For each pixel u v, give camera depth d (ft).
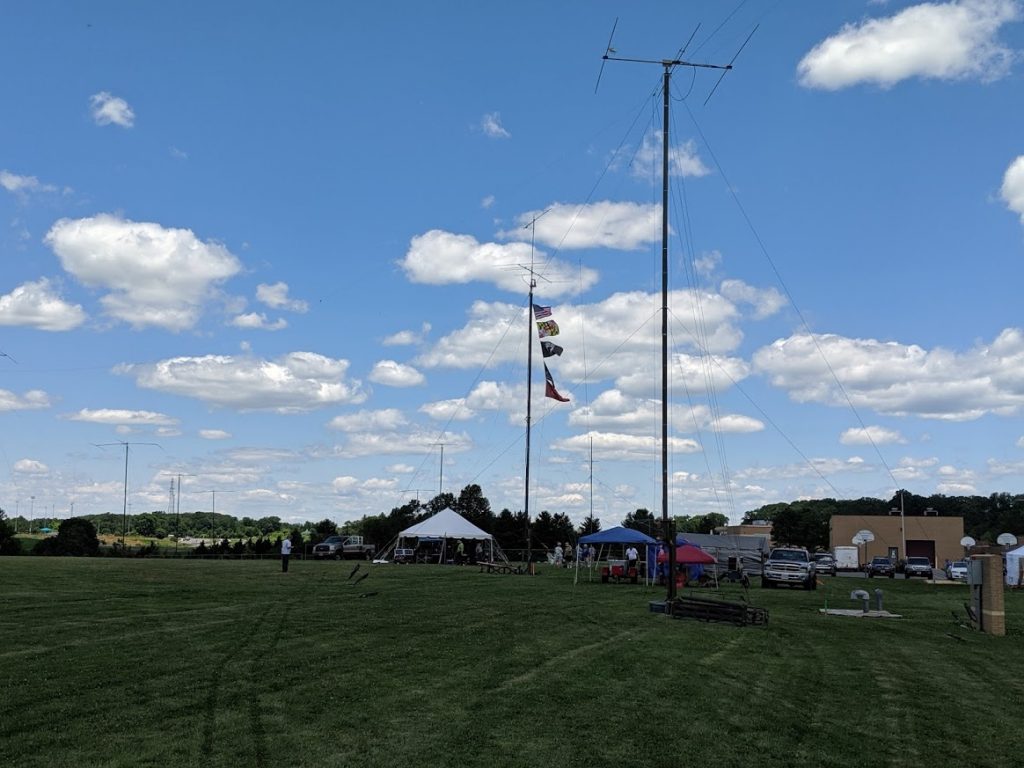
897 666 53.72
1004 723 38.45
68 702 33.96
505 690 40.04
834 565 217.36
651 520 150.92
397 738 30.91
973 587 77.00
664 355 85.20
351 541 212.43
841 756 31.68
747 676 47.42
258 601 75.97
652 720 35.55
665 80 88.69
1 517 227.20
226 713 33.30
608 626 67.77
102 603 70.28
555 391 160.45
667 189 87.56
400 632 58.29
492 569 153.17
